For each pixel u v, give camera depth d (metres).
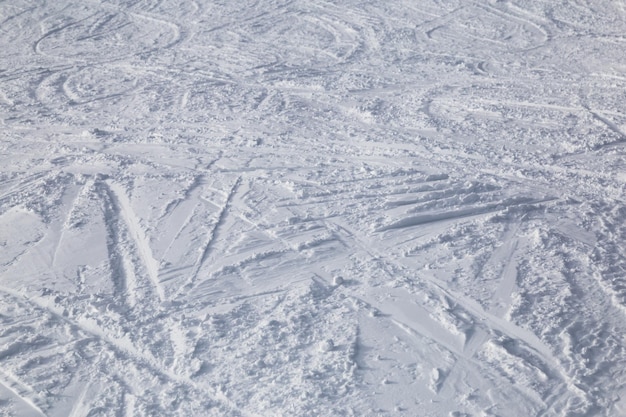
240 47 14.75
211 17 17.80
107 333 4.70
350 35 15.48
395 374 4.13
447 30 15.60
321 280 5.24
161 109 10.52
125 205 6.84
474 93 10.83
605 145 8.29
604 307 4.77
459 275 5.23
